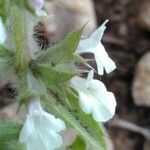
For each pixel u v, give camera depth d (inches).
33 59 1.9
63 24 3.5
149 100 3.6
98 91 1.9
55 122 1.8
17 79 1.9
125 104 3.6
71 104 1.9
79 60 1.8
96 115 1.8
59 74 1.8
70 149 2.3
